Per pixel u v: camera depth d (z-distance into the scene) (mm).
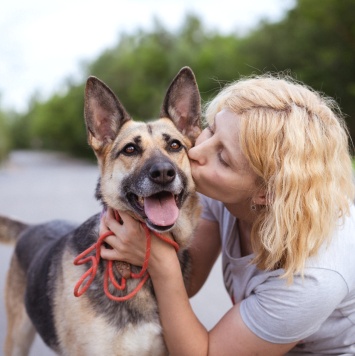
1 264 6699
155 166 2807
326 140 2709
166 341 2889
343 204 2727
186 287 3199
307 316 2607
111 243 2826
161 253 2734
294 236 2582
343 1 20141
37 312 3400
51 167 33969
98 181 3262
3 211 12094
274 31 24328
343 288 2607
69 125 50656
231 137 2746
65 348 3070
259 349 2736
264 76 3498
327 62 21172
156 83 41969
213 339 2779
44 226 4176
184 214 3025
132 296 2850
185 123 3371
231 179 2746
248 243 3080
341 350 2908
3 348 4215
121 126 3281
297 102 2773
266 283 2750
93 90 3209
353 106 21203
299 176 2588
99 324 2848
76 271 2996
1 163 35969
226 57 28438
